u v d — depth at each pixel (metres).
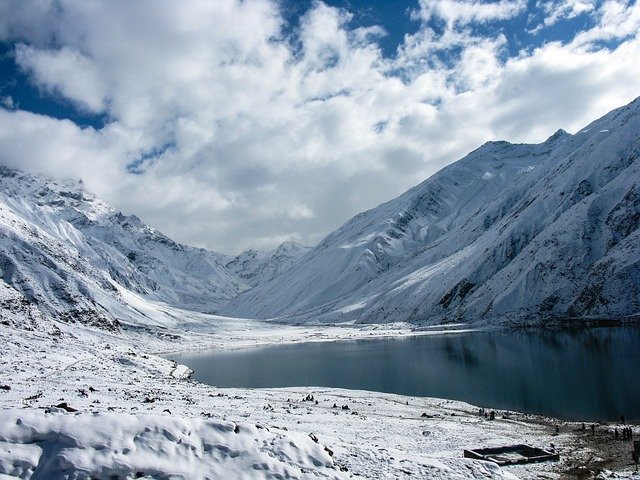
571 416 50.69
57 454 16.05
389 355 116.69
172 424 18.28
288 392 68.25
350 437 34.09
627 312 136.88
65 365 60.19
